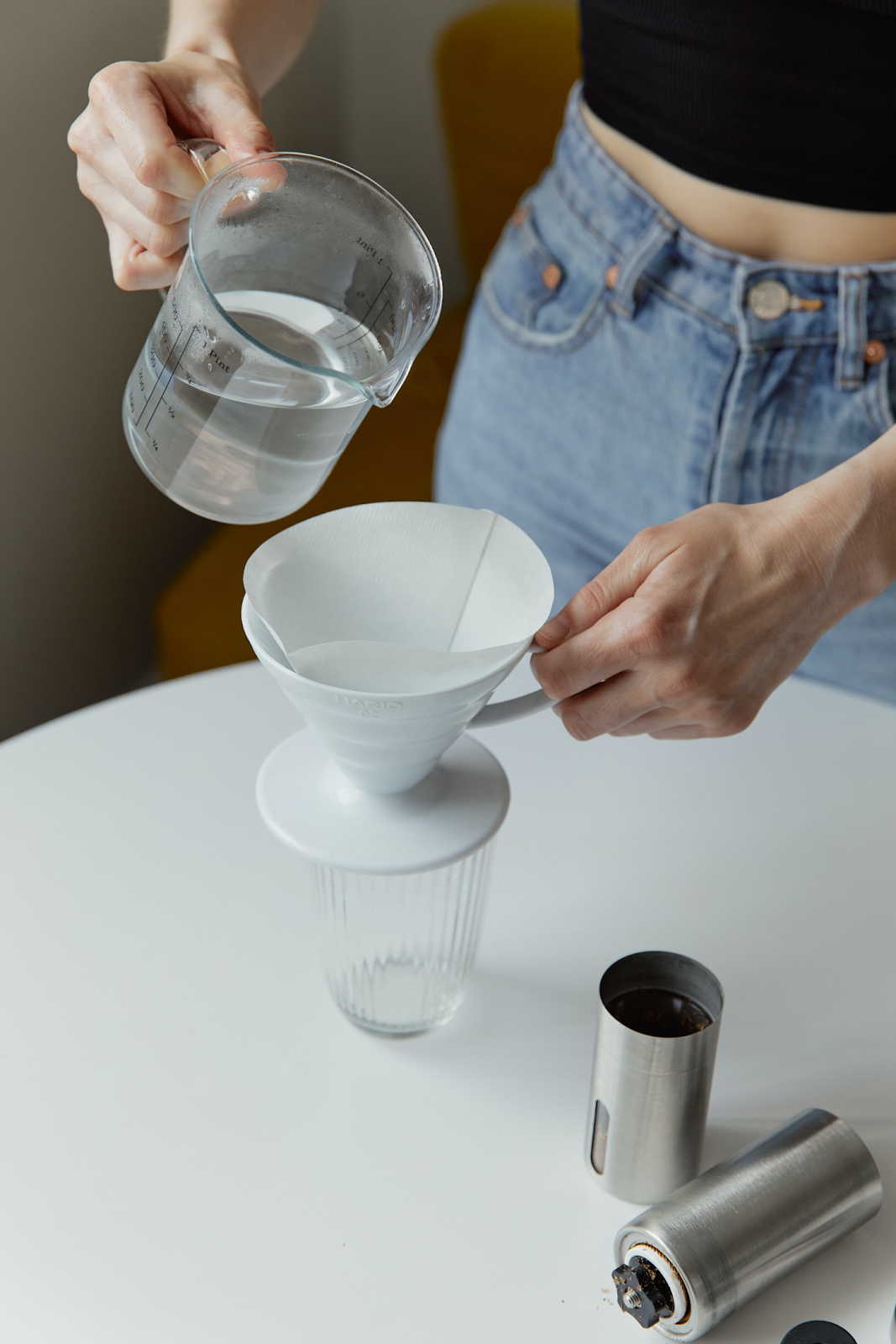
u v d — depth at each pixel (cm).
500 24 185
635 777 89
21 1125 64
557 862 81
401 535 65
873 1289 58
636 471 106
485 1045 70
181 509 186
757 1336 55
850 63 83
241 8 88
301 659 56
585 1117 66
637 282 98
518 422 112
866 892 80
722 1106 66
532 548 64
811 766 90
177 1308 56
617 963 61
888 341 92
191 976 73
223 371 58
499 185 199
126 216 71
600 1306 57
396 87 223
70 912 77
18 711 148
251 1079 67
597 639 64
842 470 72
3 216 127
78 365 148
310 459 62
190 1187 61
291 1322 55
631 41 93
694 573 65
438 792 65
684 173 94
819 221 91
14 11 122
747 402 97
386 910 65
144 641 182
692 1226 54
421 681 56
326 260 65
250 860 81
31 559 145
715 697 69
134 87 68
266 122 186
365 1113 65
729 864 81
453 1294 57
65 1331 55
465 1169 63
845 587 71
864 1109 66
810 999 72
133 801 85
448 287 228
